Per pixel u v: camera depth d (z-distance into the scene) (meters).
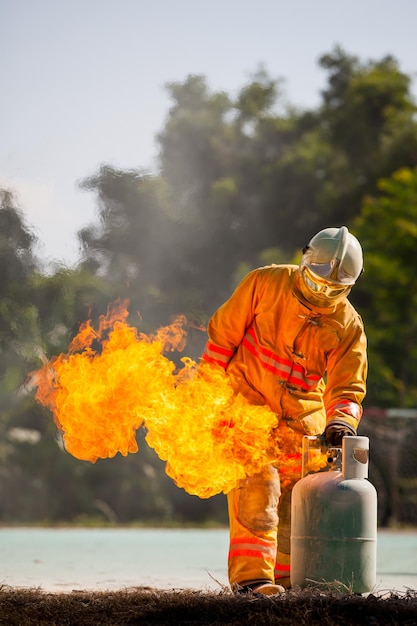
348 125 41.25
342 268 7.67
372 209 34.09
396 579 10.77
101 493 33.06
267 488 7.82
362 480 7.49
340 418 7.82
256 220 39.12
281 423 8.07
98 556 14.98
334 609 6.73
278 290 8.03
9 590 8.07
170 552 16.23
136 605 7.21
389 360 33.53
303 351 8.03
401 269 32.78
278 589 7.39
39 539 20.16
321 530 7.35
